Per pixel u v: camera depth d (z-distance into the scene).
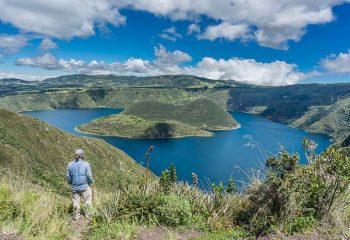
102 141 134.88
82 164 8.93
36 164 103.56
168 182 9.40
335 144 7.54
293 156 7.42
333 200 6.93
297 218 6.83
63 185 41.16
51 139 121.31
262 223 7.09
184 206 8.20
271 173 7.45
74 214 8.47
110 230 7.33
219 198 8.70
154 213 8.21
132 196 8.54
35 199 8.82
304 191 7.11
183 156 176.00
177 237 7.36
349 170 6.85
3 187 8.42
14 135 115.12
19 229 6.78
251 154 172.12
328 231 6.34
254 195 7.88
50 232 6.87
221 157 167.88
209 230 7.82
